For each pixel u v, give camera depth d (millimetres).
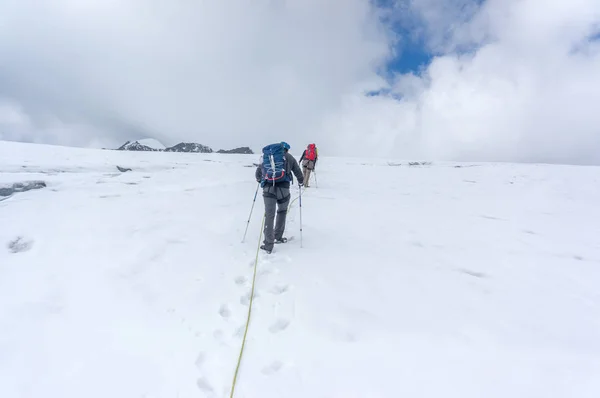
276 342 3172
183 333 3283
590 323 3574
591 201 11555
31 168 12586
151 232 6246
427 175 20141
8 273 4340
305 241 6207
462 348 3055
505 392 2490
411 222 8062
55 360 2807
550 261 5523
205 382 2668
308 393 2529
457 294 4207
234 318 3598
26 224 6125
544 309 3873
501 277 4812
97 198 8883
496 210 9852
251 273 4703
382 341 3156
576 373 2699
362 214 8727
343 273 4750
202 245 5738
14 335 3102
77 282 4215
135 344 3072
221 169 19031
